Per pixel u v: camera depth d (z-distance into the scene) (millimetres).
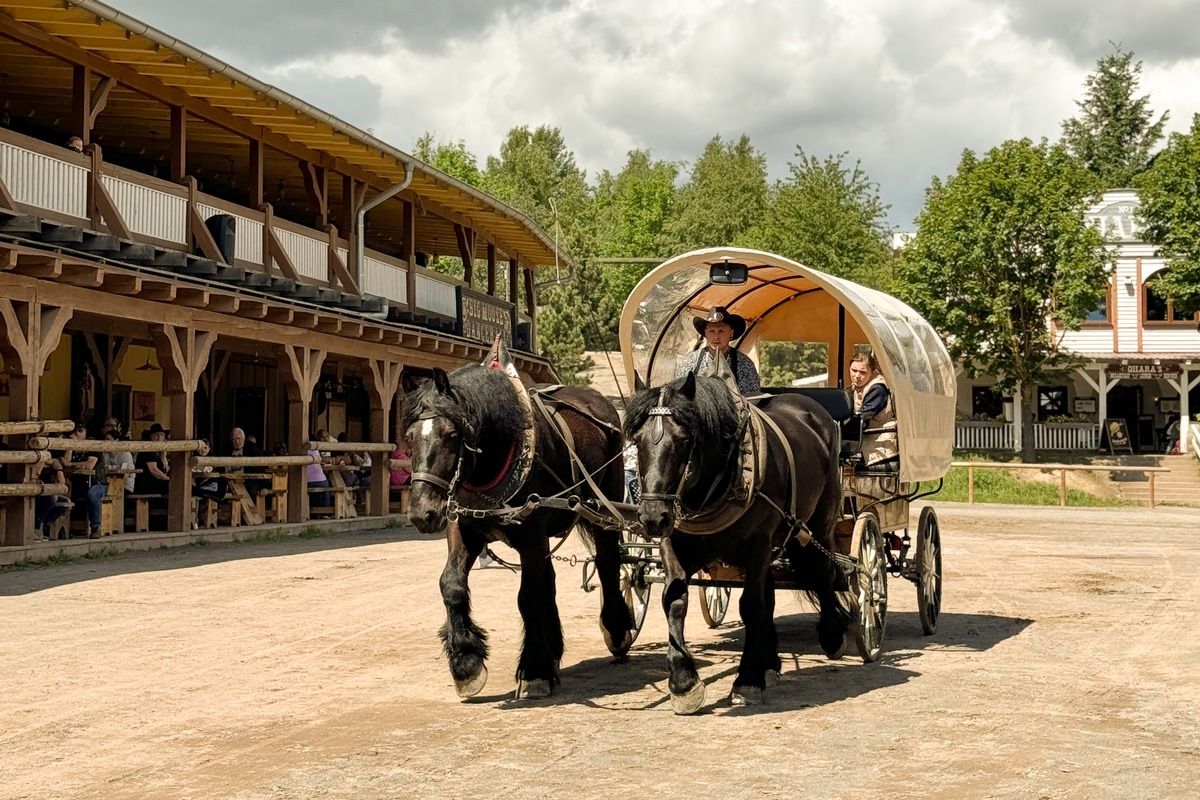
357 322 21656
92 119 18141
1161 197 45219
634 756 6223
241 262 20906
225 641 9828
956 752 6340
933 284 45875
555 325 58156
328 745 6453
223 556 16297
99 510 16281
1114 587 14680
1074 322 44562
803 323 11844
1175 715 7324
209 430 25531
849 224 61906
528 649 7781
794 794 5535
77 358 21859
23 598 11977
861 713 7289
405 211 28141
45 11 15977
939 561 11156
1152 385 51219
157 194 18719
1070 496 39438
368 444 22875
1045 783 5738
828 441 8859
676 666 7203
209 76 18984
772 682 7836
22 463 14719
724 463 7238
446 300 30047
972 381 51438
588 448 8367
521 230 33219
